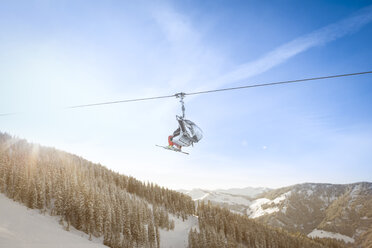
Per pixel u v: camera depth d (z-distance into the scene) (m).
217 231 123.75
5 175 94.12
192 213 151.88
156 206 128.88
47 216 85.62
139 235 93.56
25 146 150.38
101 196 101.06
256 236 126.69
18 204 85.81
